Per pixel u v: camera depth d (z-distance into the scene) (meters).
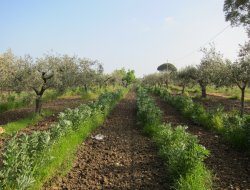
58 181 8.88
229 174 9.52
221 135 14.80
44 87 20.44
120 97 38.75
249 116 14.91
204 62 26.20
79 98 35.56
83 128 14.18
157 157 11.33
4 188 6.88
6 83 19.11
